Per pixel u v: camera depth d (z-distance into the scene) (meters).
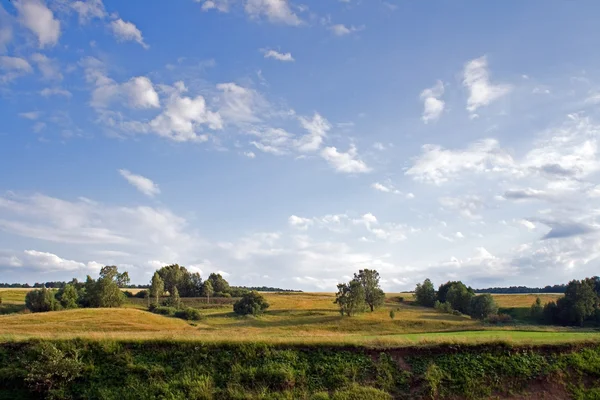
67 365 27.72
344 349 30.95
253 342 31.33
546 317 110.12
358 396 26.73
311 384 28.11
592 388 27.73
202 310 123.19
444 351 30.58
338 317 99.62
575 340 31.62
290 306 130.62
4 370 27.86
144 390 27.27
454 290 135.88
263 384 27.97
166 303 127.81
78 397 26.80
